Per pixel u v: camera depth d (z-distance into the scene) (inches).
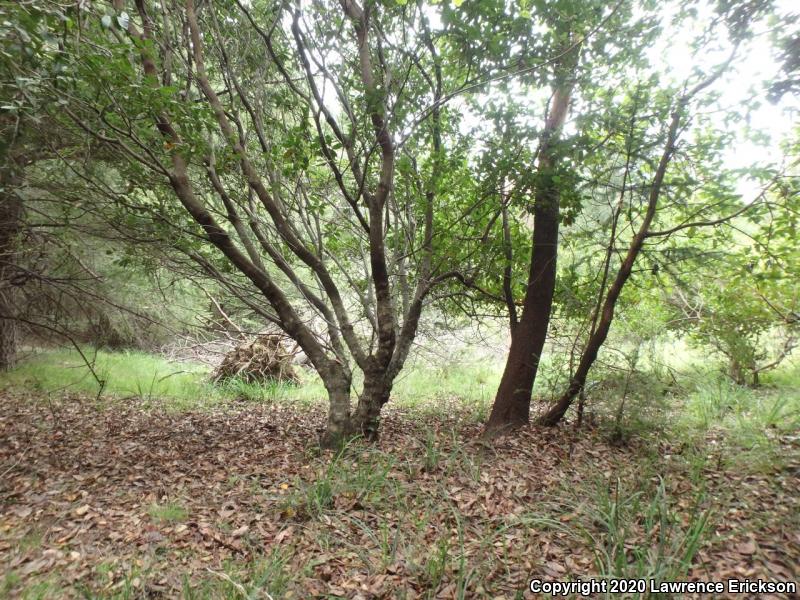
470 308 349.7
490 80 201.0
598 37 229.3
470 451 227.9
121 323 427.2
